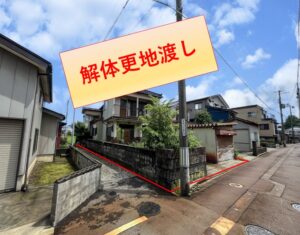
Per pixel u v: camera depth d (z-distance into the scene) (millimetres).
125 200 3932
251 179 6020
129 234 2674
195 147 5902
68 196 3203
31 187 4734
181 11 4691
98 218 3123
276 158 11445
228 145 10375
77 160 7797
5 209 3352
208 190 4801
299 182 5664
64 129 23234
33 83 4816
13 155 4438
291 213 3439
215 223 3035
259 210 3559
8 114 4277
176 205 3746
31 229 2674
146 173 5633
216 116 17375
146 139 5844
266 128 26875
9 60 4348
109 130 13609
